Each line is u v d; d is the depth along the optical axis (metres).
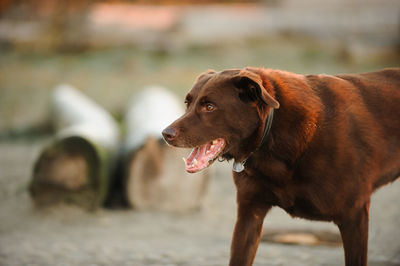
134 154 11.16
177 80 32.78
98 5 47.34
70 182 10.92
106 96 27.86
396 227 9.44
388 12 43.16
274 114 5.02
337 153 4.98
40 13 45.50
